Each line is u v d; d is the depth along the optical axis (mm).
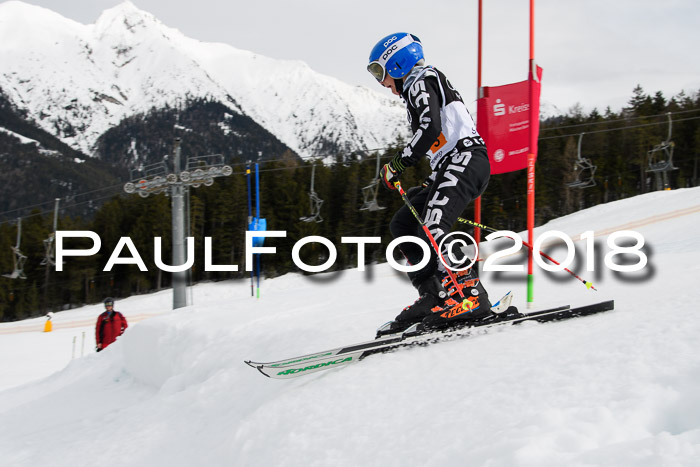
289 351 3416
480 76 3818
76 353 17094
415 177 41125
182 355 4660
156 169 18641
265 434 2285
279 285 28000
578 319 2795
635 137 49781
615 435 1570
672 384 1789
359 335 3303
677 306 2715
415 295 5020
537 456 1466
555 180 48781
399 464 1720
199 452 2725
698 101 58969
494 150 3721
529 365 2217
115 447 3121
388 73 2832
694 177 49281
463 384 2186
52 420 4809
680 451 1337
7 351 17719
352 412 2186
